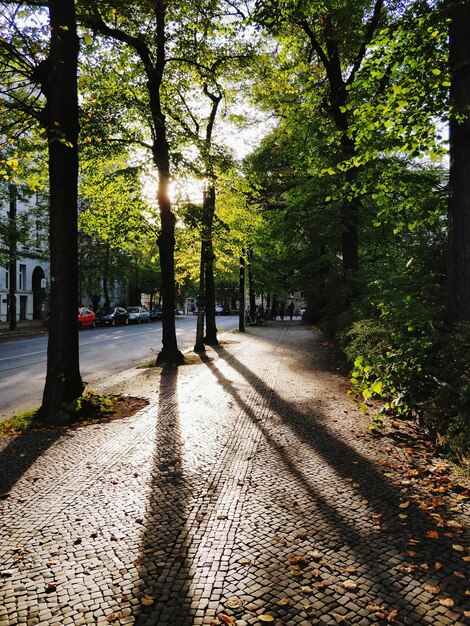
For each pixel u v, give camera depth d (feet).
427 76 24.67
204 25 41.06
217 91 50.55
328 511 13.07
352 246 50.26
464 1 21.45
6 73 26.45
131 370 43.37
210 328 68.08
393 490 14.49
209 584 9.73
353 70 44.86
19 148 28.94
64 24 24.14
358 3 40.68
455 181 23.15
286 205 62.39
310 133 51.26
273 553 10.89
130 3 33.99
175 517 12.79
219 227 50.75
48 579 10.01
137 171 44.98
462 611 8.85
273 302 167.53
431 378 18.20
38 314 153.79
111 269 140.46
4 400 32.07
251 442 19.52
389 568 10.26
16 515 13.09
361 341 28.30
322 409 25.31
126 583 9.82
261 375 37.19
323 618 8.70
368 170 32.78
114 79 44.04
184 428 21.75
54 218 24.91
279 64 49.90
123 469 16.55
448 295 23.31
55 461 17.47
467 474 15.17
